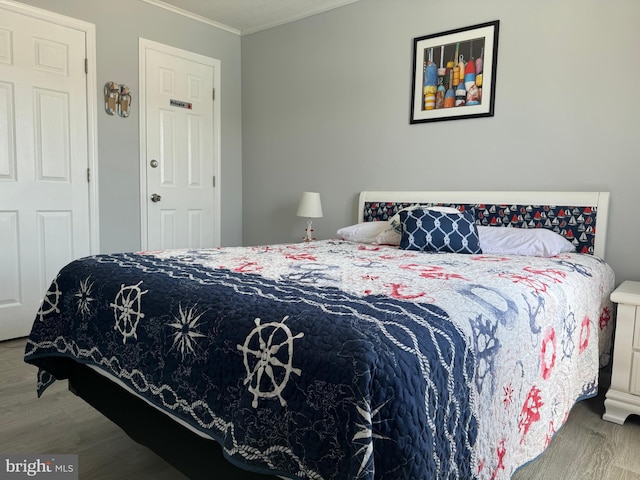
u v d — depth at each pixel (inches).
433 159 122.0
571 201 99.2
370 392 31.8
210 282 53.6
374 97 132.3
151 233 141.9
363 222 132.2
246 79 164.4
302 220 152.0
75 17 120.9
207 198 157.6
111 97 129.6
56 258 121.3
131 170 135.9
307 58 146.8
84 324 61.1
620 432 73.2
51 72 117.5
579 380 70.0
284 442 35.6
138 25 134.6
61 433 70.3
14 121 111.9
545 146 104.6
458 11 115.6
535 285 59.9
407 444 31.4
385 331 35.9
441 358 36.1
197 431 44.5
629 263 95.4
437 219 97.0
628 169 94.6
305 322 38.3
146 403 53.4
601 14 96.1
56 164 120.0
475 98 113.7
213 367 42.3
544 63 103.6
